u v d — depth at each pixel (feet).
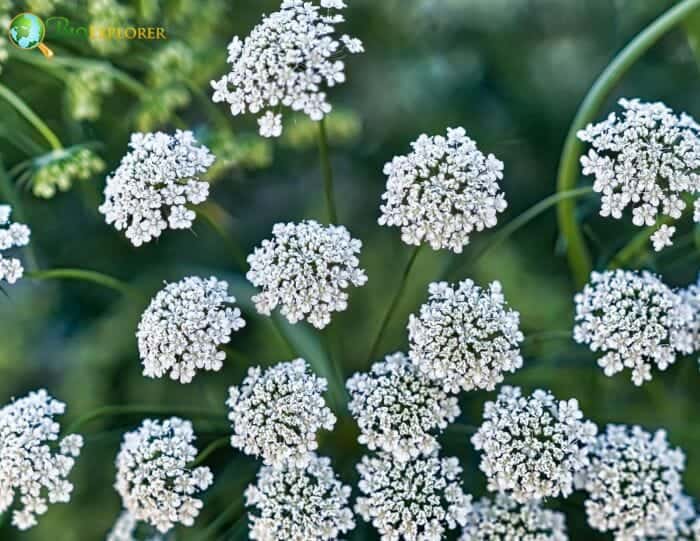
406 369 0.98
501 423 0.97
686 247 1.14
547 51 1.28
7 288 1.21
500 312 0.97
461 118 1.27
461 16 1.27
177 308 0.97
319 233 0.97
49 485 0.99
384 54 1.29
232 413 0.98
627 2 1.26
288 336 1.06
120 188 0.98
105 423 1.17
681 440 1.10
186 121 1.26
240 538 1.02
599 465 0.99
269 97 0.97
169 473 0.98
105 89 1.12
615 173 0.97
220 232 1.02
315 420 0.97
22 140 1.12
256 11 1.26
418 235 0.96
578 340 0.99
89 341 1.20
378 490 0.98
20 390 1.23
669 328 0.97
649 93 1.26
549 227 1.25
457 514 0.97
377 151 1.28
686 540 1.00
